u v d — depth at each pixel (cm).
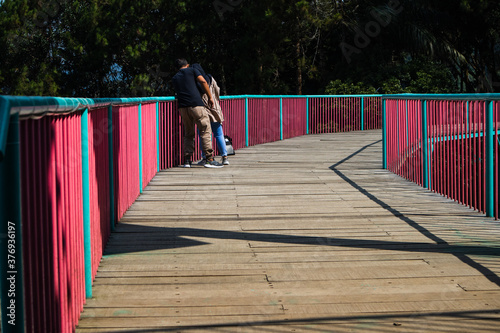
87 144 327
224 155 955
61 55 3095
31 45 3148
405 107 787
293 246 452
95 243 378
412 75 2609
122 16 2784
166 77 2819
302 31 2583
